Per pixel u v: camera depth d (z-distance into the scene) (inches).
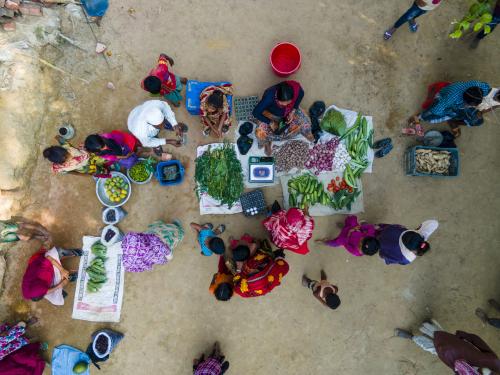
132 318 215.0
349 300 218.8
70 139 215.6
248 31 222.5
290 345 217.5
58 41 217.0
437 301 219.6
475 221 221.3
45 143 217.0
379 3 225.0
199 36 221.5
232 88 221.0
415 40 224.8
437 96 197.9
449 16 225.1
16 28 212.1
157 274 215.9
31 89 215.6
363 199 220.7
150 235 179.3
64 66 218.1
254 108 195.5
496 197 221.9
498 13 185.8
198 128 219.3
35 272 189.6
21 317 212.8
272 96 170.1
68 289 214.4
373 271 219.5
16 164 214.5
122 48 219.9
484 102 184.5
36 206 215.8
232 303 216.8
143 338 215.2
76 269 215.5
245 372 215.8
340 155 213.9
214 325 216.5
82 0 216.5
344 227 199.3
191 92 204.2
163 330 215.6
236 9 222.2
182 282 216.7
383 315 219.1
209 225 214.4
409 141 222.2
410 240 165.5
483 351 180.7
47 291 193.2
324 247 219.3
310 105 222.4
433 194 221.8
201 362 204.2
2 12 206.5
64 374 211.3
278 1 223.0
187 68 220.7
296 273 218.2
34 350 204.5
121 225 217.3
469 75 225.0
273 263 176.7
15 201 214.5
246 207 211.8
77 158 169.2
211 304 216.5
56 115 217.6
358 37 224.2
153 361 214.8
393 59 224.2
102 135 191.9
